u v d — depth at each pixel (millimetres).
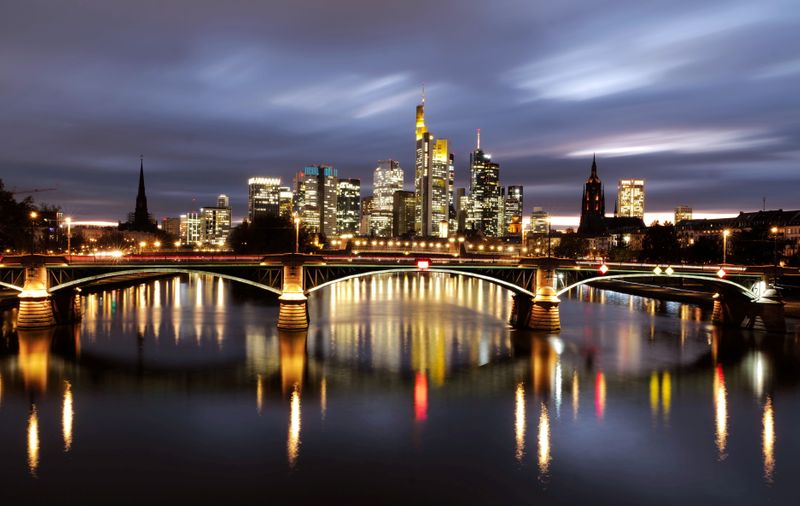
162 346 99250
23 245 193750
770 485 50344
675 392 75938
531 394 74062
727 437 60625
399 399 71438
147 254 156750
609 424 63906
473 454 55594
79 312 123938
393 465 53031
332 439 58625
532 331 118375
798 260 194375
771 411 68750
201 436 59062
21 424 61969
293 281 113562
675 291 191750
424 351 97812
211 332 112875
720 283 126250
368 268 115688
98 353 93500
